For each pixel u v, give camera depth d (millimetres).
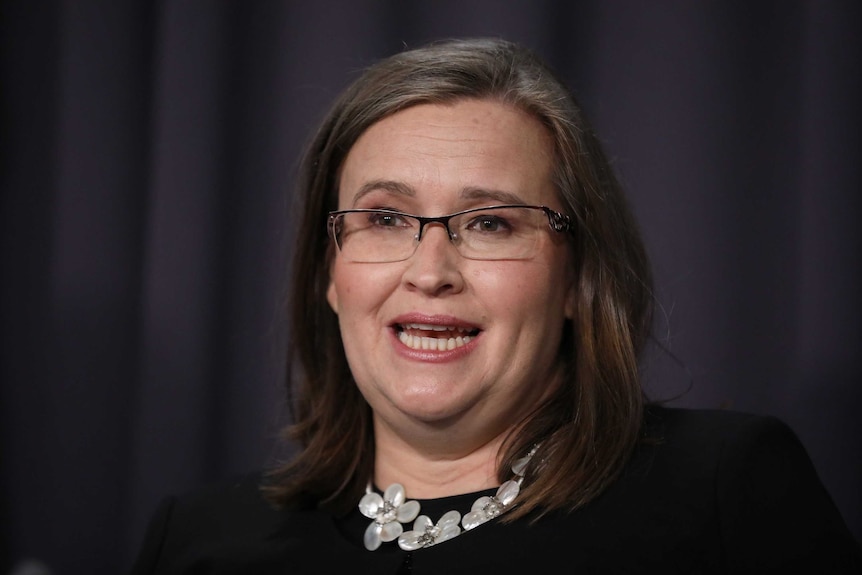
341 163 6398
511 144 5914
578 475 5676
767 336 8773
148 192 9867
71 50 10039
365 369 6086
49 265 10023
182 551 6516
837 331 8562
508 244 5867
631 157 9148
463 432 5965
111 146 9992
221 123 9742
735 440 5641
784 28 8852
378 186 5938
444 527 5801
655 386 8852
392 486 6160
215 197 9711
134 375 9844
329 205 6590
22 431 9977
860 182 8578
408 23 9570
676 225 9008
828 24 8688
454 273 5758
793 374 8688
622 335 6043
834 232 8586
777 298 8766
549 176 6004
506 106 6020
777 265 8781
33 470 9945
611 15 9273
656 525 5426
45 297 10031
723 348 8852
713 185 8961
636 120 9172
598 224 6109
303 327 6902
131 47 10031
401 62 6258
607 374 5973
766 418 5805
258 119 9789
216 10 9773
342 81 9648
